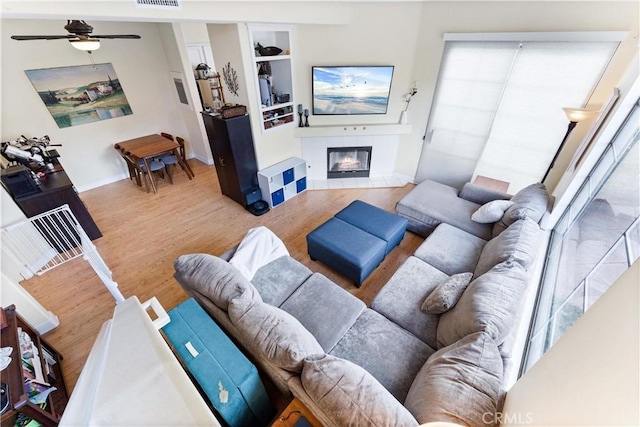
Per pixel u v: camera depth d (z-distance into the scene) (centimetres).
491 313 153
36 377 170
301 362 137
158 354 83
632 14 242
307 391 125
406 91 407
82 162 463
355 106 421
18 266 282
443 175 429
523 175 353
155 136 505
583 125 290
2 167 342
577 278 181
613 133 216
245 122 361
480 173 390
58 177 340
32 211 302
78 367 211
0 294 205
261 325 148
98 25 420
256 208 394
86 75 431
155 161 455
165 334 155
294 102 411
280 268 239
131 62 468
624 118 208
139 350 84
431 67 372
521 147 342
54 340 229
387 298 212
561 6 268
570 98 293
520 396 105
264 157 403
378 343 180
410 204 334
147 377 75
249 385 138
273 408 165
